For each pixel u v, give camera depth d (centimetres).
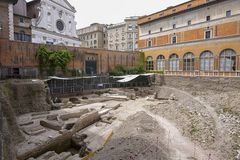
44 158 1216
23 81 2233
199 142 1391
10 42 2808
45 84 2414
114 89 3488
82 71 3691
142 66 4684
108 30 8506
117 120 2020
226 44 3272
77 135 1582
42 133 1537
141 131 1512
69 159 1241
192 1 3841
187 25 3919
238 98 2125
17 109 1983
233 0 3172
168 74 3931
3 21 3127
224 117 1769
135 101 2923
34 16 4684
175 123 1814
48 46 3212
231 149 1260
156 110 2286
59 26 4981
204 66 3653
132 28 7619
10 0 3191
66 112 2145
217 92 2950
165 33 4394
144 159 1087
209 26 3531
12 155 959
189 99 2652
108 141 1494
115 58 4306
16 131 1343
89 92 3247
